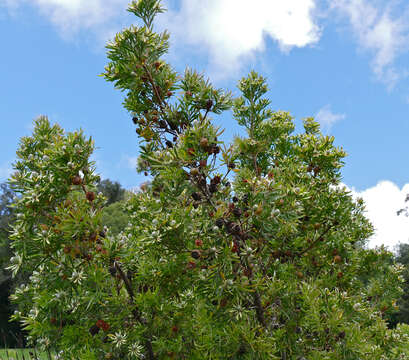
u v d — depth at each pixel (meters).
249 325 3.18
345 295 4.15
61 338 3.30
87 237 3.21
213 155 3.23
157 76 4.28
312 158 5.23
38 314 3.38
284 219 3.54
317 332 4.03
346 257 5.11
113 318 3.17
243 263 3.32
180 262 3.36
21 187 3.48
